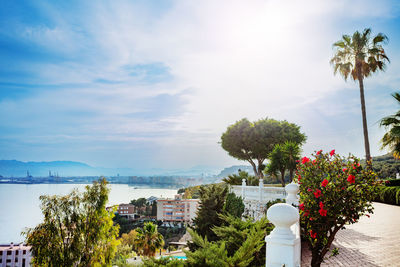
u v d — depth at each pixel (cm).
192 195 15725
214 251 369
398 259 797
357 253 873
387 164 3294
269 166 2453
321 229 482
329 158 507
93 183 2562
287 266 218
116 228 2588
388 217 1561
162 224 13050
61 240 2358
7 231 14238
